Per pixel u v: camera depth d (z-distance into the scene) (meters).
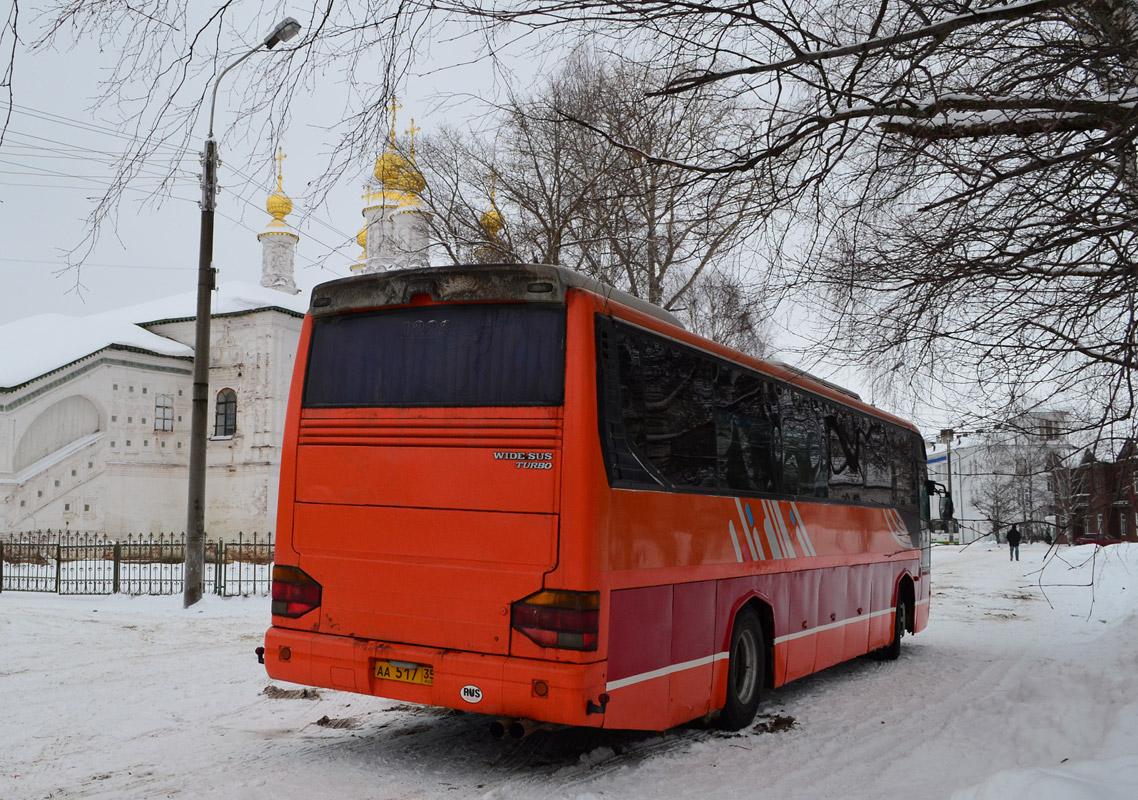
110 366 32.53
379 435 6.94
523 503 6.34
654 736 8.12
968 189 6.44
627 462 6.69
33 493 30.62
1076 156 6.08
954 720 8.98
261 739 7.64
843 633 11.13
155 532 33.31
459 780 6.57
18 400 30.53
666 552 7.11
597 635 6.16
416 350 6.96
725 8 5.82
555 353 6.49
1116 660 10.84
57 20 4.93
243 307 34.50
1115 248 6.68
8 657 11.88
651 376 7.20
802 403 10.31
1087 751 7.03
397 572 6.70
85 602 18.59
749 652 8.67
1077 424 7.32
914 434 14.90
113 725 8.11
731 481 8.41
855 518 11.80
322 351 7.37
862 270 6.69
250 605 18.06
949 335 6.90
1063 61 6.29
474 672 6.26
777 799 6.25
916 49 5.77
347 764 6.89
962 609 22.30
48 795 6.01
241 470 33.72
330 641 6.85
